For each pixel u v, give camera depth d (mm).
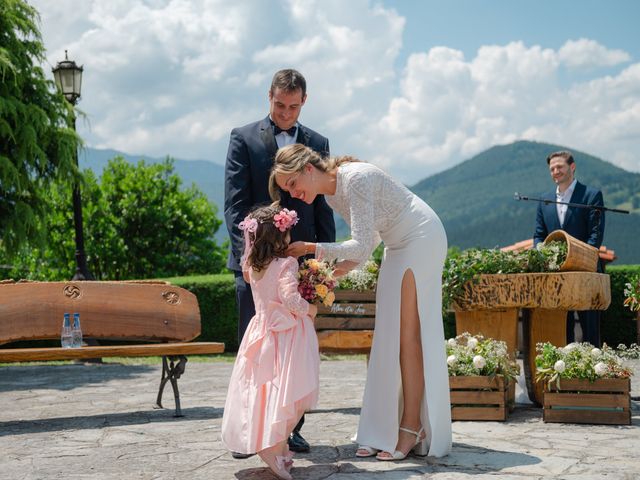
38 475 4230
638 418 5961
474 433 5344
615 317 13852
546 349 5840
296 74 5039
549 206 8070
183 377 9898
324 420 6004
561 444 4914
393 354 4574
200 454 4730
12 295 6355
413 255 4590
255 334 4258
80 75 14484
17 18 13766
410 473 4133
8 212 14594
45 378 10055
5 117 13758
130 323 6668
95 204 22438
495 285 6211
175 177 23531
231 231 5070
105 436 5418
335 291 6738
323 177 4500
